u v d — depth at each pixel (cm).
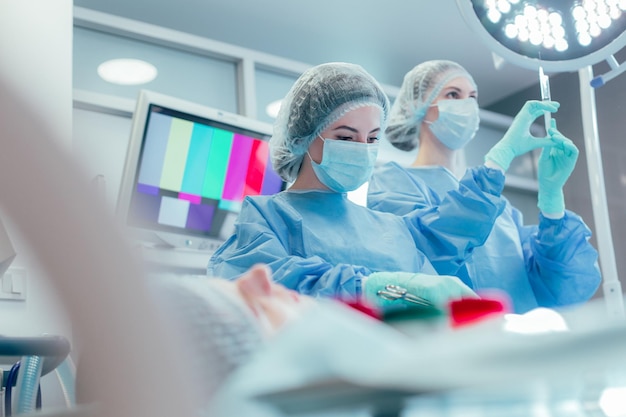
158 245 255
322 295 134
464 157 431
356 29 398
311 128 179
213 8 369
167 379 33
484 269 206
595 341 28
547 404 37
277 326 48
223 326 45
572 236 201
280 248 156
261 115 372
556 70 181
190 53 355
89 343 34
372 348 29
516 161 451
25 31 219
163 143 255
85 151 34
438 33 407
